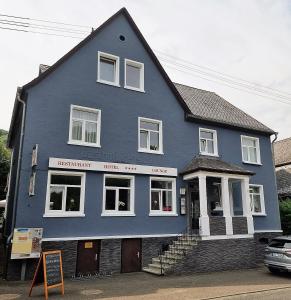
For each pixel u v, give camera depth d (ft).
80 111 51.80
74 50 52.42
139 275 46.11
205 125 64.39
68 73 51.39
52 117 48.49
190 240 51.52
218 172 55.06
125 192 52.95
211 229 50.90
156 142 58.34
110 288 36.68
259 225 65.31
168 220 54.85
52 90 49.47
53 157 47.11
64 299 31.30
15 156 58.13
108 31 57.31
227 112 73.46
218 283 39.73
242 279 42.55
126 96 55.93
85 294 33.47
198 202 59.57
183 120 61.57
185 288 36.63
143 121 57.72
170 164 57.62
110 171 50.72
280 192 80.59
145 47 60.29
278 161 97.96
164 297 32.01
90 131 51.88
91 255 46.98
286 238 45.85
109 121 53.16
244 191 57.11
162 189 56.59
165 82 61.26
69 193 47.96
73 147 49.11
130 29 59.93
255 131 70.79
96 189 49.42
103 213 49.11
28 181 44.91
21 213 43.45
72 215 46.60
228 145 66.33
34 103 47.73
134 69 59.41
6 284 38.65
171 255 50.14
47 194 45.55
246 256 52.90
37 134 46.88
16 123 61.16
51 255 33.65
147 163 55.16
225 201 54.19
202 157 60.95
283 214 72.23
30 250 41.16
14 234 40.81
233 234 52.75
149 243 51.88
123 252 49.52
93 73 53.67
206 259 48.98
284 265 43.47
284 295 33.12
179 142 59.88
